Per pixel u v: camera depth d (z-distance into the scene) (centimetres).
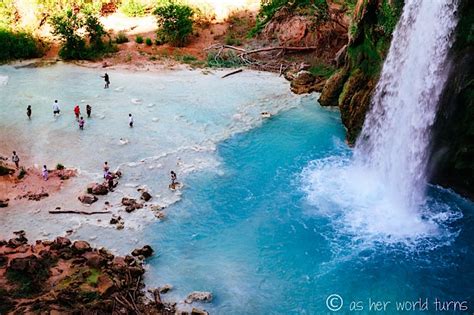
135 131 3816
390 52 3297
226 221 2931
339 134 3825
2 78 4603
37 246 2633
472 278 2509
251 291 2444
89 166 3381
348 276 2530
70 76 4734
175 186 3194
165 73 4828
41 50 5212
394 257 2639
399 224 2883
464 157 2881
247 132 3850
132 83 4603
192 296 2369
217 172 3369
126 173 3312
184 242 2759
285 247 2733
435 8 2817
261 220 2939
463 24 2667
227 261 2636
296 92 4441
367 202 3078
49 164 3397
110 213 2936
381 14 3359
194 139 3741
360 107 3653
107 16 6131
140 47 5409
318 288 2466
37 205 2983
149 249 2641
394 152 3225
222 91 4475
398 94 3222
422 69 2967
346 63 3991
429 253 2664
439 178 3106
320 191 3183
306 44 5150
